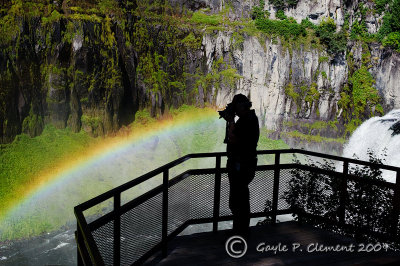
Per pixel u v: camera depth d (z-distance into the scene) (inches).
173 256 216.4
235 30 2154.3
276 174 281.6
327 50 2250.2
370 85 2404.0
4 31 1417.3
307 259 217.6
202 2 2212.1
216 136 2057.1
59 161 1513.3
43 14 1539.1
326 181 275.0
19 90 1470.2
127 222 185.3
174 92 2089.1
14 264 926.4
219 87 2137.1
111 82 1732.3
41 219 1200.2
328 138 2235.5
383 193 245.6
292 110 2171.5
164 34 2036.2
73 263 956.0
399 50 2466.8
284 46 2160.4
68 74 1603.1
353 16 2452.0
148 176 190.9
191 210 248.1
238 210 234.5
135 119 1921.8
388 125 1529.3
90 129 1673.2
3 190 1307.8
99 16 1701.5
